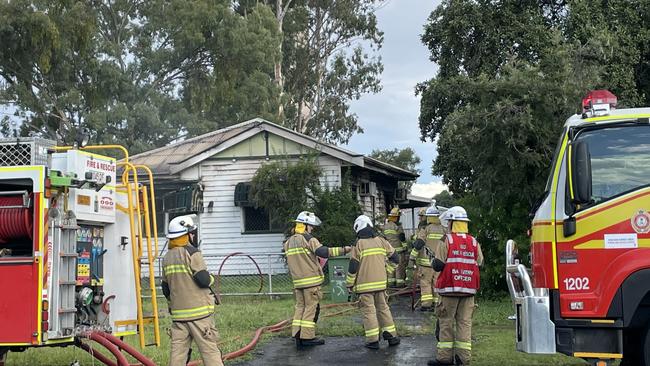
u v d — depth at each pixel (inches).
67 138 1211.2
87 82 1258.0
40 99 1196.5
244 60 1370.6
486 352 365.4
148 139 1309.1
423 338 420.5
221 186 853.2
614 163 267.0
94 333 295.7
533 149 530.3
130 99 1315.2
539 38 759.7
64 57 1211.9
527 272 276.7
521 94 520.4
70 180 282.8
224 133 970.1
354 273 389.4
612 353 260.8
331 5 1600.6
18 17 1095.6
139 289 320.5
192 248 290.4
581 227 264.2
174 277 288.4
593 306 260.4
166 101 1368.1
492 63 784.3
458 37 817.5
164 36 1396.4
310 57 1635.1
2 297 273.9
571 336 263.6
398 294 641.0
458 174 826.2
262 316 519.2
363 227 394.6
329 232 735.7
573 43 651.5
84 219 301.3
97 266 317.7
